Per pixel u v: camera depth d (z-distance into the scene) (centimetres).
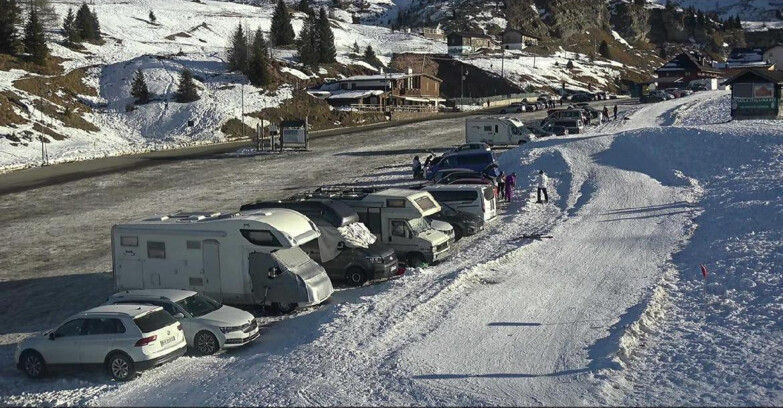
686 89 10744
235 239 1955
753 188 3034
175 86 8638
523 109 9056
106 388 1458
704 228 2569
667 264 2177
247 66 9256
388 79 9369
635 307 1750
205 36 12950
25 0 10825
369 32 15775
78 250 2905
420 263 2383
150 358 1504
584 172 4025
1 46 8512
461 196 2938
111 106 8194
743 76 5025
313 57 10356
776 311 1616
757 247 2147
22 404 1402
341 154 5875
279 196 3997
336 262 2209
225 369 1516
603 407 1185
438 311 1805
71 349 1545
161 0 15925
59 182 4778
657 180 3722
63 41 10256
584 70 14300
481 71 12275
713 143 4041
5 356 1750
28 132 6656
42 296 2273
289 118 8219
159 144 6925
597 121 6681
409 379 1348
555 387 1284
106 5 14150
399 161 5284
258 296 1938
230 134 7575
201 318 1677
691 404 1177
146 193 4297
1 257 2838
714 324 1600
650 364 1395
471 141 5722
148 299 1716
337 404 1245
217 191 4288
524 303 1850
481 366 1407
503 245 2591
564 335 1580
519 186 3931
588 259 2305
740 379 1270
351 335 1631
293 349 1582
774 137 3950
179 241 1997
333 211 2288
